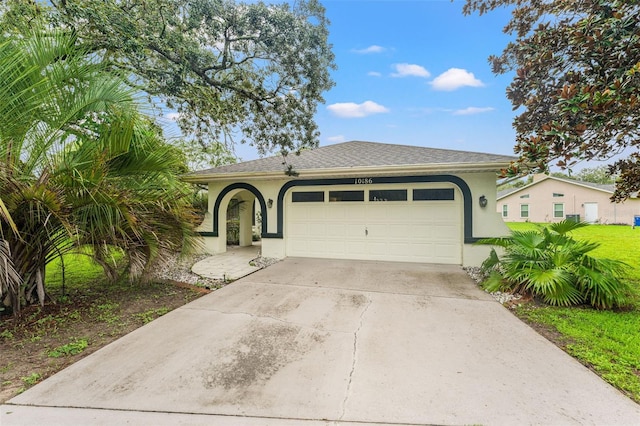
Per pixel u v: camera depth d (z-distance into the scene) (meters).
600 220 25.94
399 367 3.26
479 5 5.61
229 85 8.56
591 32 3.92
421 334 4.11
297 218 10.23
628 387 2.87
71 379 3.02
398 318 4.70
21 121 4.17
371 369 3.22
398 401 2.69
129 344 3.81
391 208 9.38
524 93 4.68
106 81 4.75
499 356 3.50
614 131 3.55
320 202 10.00
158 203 5.32
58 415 2.50
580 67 4.21
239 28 7.50
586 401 2.68
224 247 11.35
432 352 3.59
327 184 9.80
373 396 2.76
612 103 3.21
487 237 8.42
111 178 4.67
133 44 6.07
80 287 6.41
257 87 8.77
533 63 4.42
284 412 2.54
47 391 2.83
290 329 4.27
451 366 3.28
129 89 4.83
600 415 2.50
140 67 6.67
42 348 3.72
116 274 5.63
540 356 3.49
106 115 4.71
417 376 3.08
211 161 18.34
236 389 2.86
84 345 3.78
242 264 9.01
